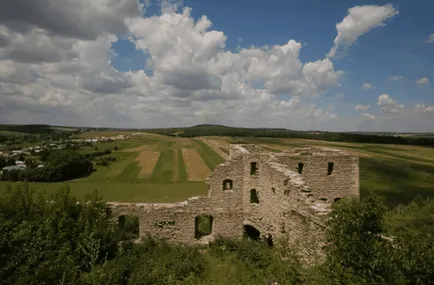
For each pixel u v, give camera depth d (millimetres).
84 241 18297
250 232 27234
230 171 25891
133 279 17125
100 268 14422
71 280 12016
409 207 40250
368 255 8758
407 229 9570
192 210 25391
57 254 15680
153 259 21422
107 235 22031
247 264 20562
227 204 25938
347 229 9602
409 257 8328
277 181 21406
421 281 7902
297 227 17938
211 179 25734
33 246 14305
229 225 26000
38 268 12289
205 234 28281
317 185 26141
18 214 20672
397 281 7832
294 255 14531
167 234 25094
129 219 28234
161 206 25047
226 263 21547
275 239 21734
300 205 17469
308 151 29219
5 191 22516
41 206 22312
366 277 8344
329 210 15359
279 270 14484
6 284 11984
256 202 27312
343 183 26578
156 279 17609
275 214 21812
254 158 25781
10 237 13938
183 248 23766
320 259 15016
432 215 32656
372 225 9695
